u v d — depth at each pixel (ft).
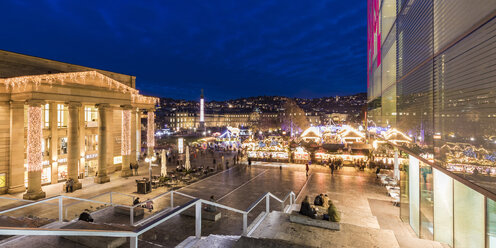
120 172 103.50
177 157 147.43
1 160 70.74
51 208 58.34
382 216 52.21
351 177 93.35
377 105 69.00
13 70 75.25
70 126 76.95
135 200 55.57
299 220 27.94
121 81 109.50
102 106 85.81
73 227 21.71
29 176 67.56
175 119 641.40
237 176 96.89
